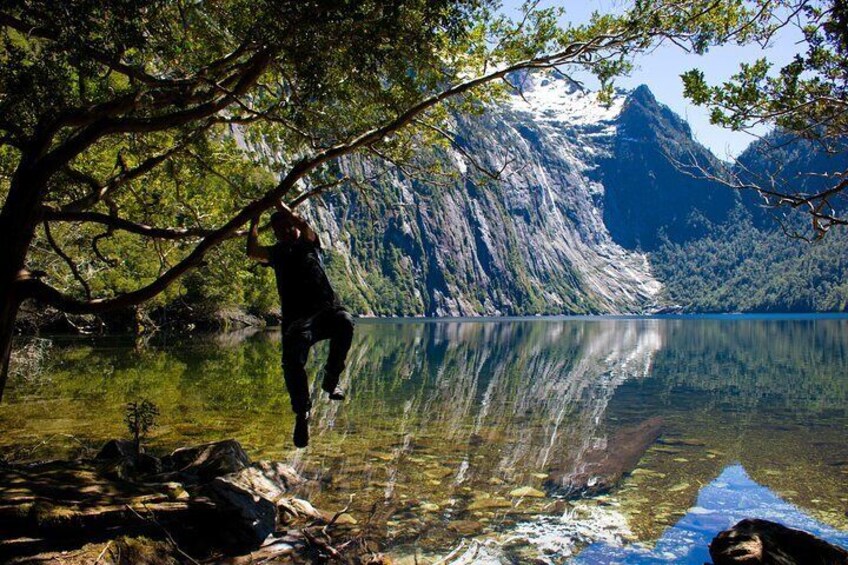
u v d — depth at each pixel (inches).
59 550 237.0
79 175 320.2
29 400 709.3
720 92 319.0
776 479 462.6
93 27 250.1
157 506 275.6
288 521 325.7
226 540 290.7
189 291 2213.3
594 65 318.3
